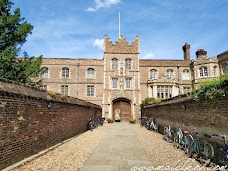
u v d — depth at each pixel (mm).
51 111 9922
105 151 9156
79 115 15727
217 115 7086
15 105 6707
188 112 9938
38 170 6203
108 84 33969
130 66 34844
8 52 15391
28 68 15938
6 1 16500
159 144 11055
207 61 33281
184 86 36000
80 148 9797
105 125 25922
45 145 9117
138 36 35562
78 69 34719
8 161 6227
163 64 36500
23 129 7188
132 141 12125
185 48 38688
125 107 34188
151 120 19484
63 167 6566
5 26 16156
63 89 34250
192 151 7902
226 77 6586
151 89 34875
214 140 7227
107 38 35250
